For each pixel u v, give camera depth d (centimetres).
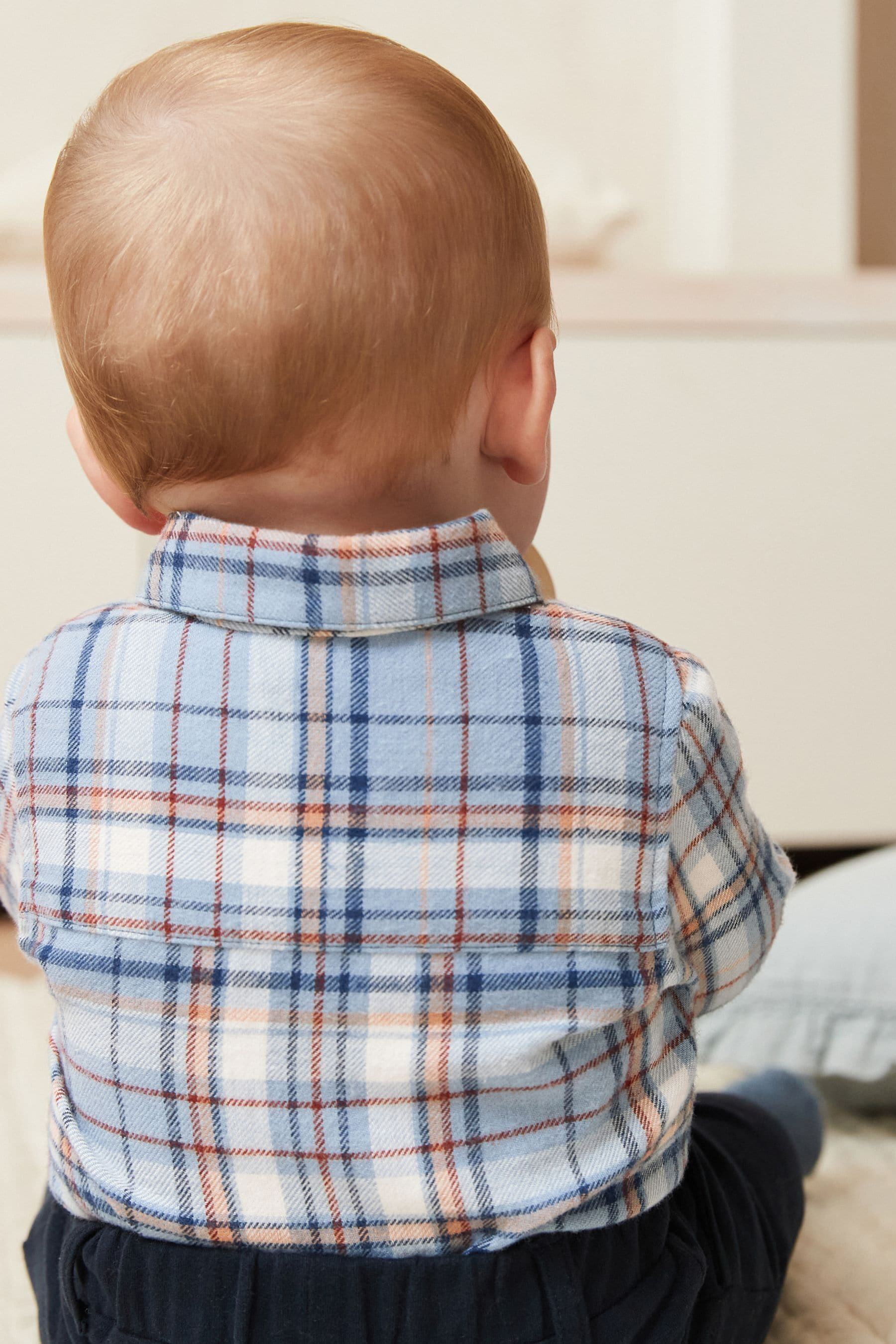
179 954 42
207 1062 42
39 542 128
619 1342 44
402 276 42
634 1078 44
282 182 41
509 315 45
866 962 82
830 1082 84
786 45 149
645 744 43
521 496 50
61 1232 50
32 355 126
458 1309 42
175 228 42
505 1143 42
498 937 41
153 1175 44
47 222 46
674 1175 47
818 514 135
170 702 43
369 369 42
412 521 45
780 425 134
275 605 42
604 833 42
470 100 46
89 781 44
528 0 163
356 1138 42
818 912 86
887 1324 62
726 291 131
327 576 42
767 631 136
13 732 47
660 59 166
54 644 47
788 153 150
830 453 135
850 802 138
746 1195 54
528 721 42
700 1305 50
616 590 133
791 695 137
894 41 171
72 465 127
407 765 42
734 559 135
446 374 43
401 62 45
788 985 84
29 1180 78
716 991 48
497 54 163
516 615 43
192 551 43
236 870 42
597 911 42
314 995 41
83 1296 46
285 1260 43
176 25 157
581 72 165
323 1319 42
